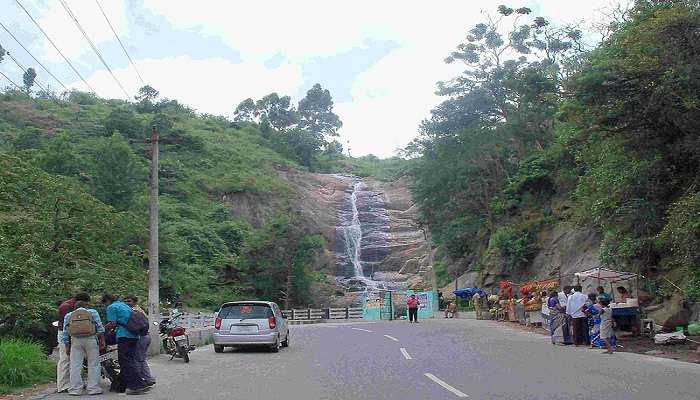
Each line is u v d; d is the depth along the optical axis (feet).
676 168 66.18
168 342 57.21
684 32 59.00
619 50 65.10
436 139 162.91
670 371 42.91
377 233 266.98
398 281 228.84
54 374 42.34
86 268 71.36
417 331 88.69
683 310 66.49
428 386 37.50
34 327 58.03
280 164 318.45
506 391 34.86
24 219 64.85
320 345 71.82
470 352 57.47
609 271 70.38
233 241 210.38
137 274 77.87
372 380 40.93
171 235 161.89
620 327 66.85
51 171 155.02
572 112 65.57
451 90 163.22
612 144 69.00
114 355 42.04
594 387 35.94
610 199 70.74
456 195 162.30
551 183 138.62
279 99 422.41
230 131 362.74
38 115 270.46
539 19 163.94
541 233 133.39
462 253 176.86
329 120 464.24
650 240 69.56
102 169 158.20
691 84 58.03
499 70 159.12
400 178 327.67
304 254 184.55
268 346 65.67
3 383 38.52
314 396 35.01
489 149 151.12
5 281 53.88
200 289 164.55
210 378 44.11
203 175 260.21
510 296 109.40
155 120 273.95
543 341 68.59
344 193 312.09
